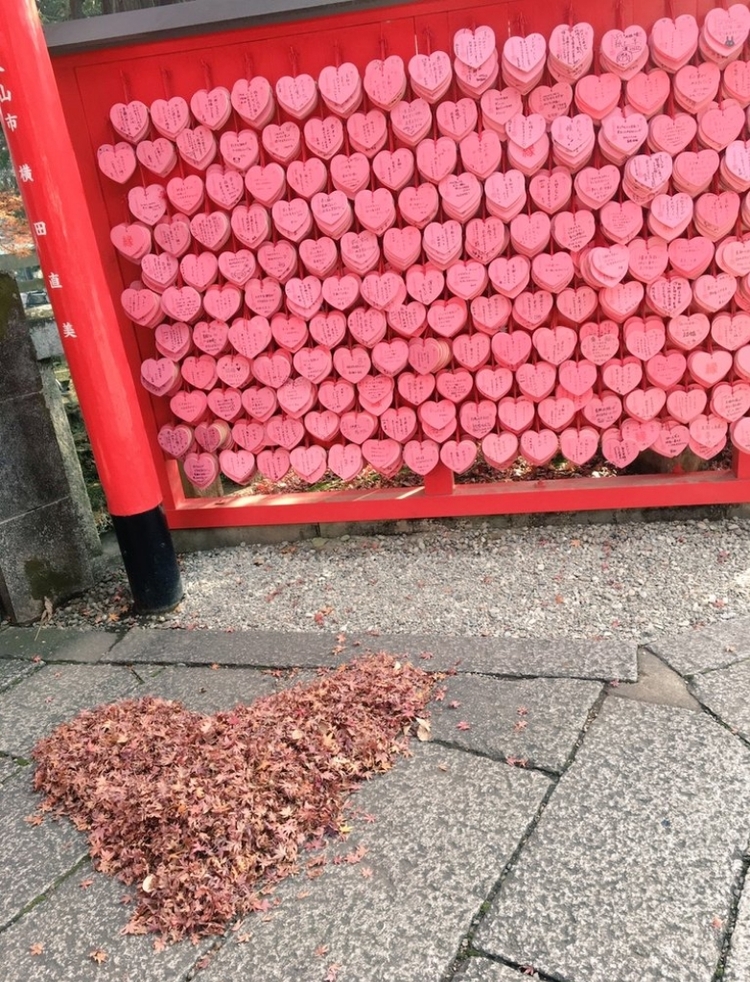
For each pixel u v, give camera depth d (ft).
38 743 8.32
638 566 10.79
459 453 11.44
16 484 10.86
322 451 11.78
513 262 10.36
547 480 12.03
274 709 8.25
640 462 13.61
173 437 11.89
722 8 9.29
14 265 14.39
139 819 6.86
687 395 10.89
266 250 10.72
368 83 9.76
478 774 7.20
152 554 10.69
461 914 5.84
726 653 8.55
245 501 12.46
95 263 9.62
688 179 9.76
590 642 8.99
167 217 10.85
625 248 10.12
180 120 10.24
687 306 10.46
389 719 7.96
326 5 9.49
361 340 10.98
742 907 5.67
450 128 9.86
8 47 8.59
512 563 11.24
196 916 6.02
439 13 9.64
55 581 11.51
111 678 9.50
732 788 6.73
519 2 9.52
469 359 10.94
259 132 10.35
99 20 9.95
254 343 11.16
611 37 9.27
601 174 9.82
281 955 5.68
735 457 11.39
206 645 9.90
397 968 5.49
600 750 7.32
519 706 8.06
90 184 10.95
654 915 5.67
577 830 6.47
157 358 11.71
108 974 5.70
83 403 9.97
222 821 6.67
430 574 11.23
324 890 6.17
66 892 6.46
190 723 8.17
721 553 10.87
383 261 10.76
